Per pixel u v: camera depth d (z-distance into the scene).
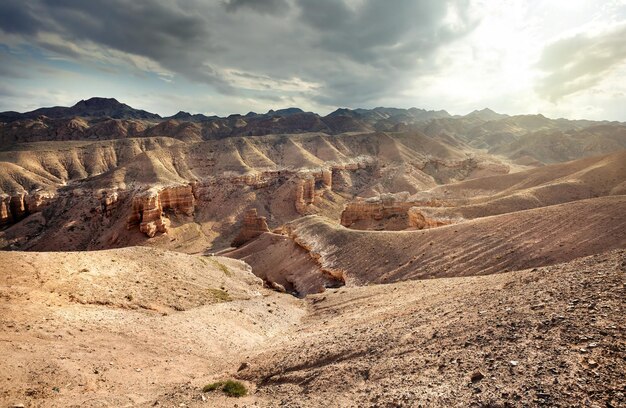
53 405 15.92
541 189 98.88
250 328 35.53
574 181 102.06
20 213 157.00
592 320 13.02
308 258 82.12
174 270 46.41
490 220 63.41
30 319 24.62
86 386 18.31
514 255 50.75
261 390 18.09
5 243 141.25
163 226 143.00
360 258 69.69
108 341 24.86
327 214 173.00
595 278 17.23
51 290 30.36
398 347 17.67
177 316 32.94
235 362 25.30
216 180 184.12
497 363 12.29
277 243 98.19
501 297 20.16
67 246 139.50
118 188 159.75
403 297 35.47
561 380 10.09
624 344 10.86
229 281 51.62
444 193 127.31
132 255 46.12
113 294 34.00
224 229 158.25
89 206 152.38
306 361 20.17
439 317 20.64
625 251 20.83
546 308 15.61
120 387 19.09
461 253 56.66
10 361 18.66
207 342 29.27
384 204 116.81
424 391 11.82
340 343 21.52
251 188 185.62
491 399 10.16
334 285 68.19
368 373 15.71
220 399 16.67
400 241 69.44
